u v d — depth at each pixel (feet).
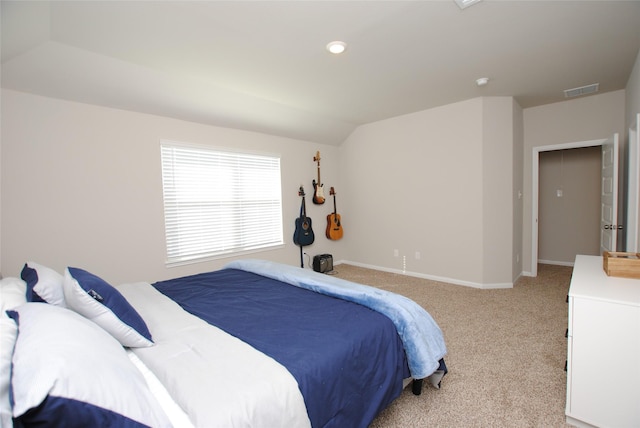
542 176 16.65
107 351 2.95
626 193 11.09
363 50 7.93
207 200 12.12
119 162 9.82
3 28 5.97
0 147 7.86
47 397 2.06
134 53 7.84
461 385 6.10
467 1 6.04
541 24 6.95
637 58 8.66
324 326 4.75
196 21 6.47
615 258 5.77
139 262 10.36
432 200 13.75
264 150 13.91
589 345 4.79
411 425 5.07
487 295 11.55
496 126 12.21
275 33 7.01
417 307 5.65
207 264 12.16
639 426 4.51
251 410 2.94
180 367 3.51
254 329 4.65
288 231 14.99
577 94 12.01
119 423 2.39
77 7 5.86
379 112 13.79
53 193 8.67
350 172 16.98
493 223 12.45
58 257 8.79
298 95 11.22
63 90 8.51
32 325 2.85
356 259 17.02
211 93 10.50
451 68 9.25
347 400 4.03
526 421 5.12
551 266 15.99
